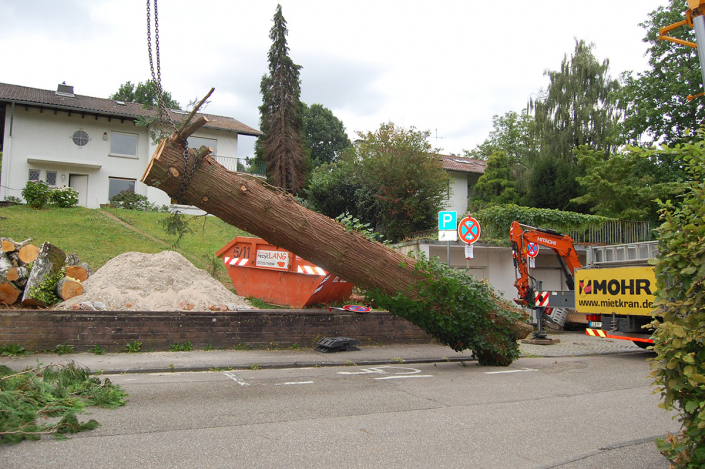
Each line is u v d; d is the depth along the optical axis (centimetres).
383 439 452
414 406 578
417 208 2281
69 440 421
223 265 1608
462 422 514
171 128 737
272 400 592
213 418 504
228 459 389
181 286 1081
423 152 2275
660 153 340
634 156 2448
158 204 3039
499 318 871
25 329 837
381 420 514
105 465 367
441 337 881
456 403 598
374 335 1105
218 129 3219
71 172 2894
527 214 1933
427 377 776
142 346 903
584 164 2711
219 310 1031
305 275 1158
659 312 325
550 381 762
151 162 677
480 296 860
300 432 464
